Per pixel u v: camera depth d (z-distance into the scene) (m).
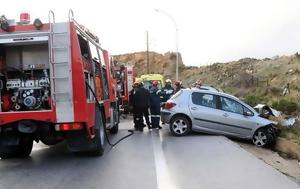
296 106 27.00
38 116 10.49
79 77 10.45
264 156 13.98
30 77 11.10
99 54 13.94
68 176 9.41
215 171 9.70
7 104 10.75
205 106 15.84
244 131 15.75
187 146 13.24
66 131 11.16
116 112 16.94
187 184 8.56
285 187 8.26
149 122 18.02
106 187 8.41
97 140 11.59
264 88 47.97
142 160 11.13
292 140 16.28
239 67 74.81
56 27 10.48
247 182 8.66
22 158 11.95
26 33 10.52
